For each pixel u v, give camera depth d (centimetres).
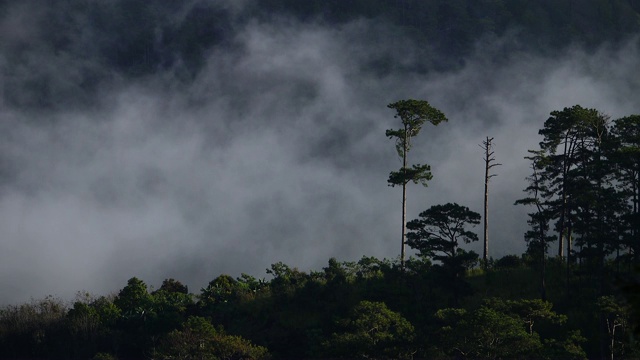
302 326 8512
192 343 7481
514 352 6619
